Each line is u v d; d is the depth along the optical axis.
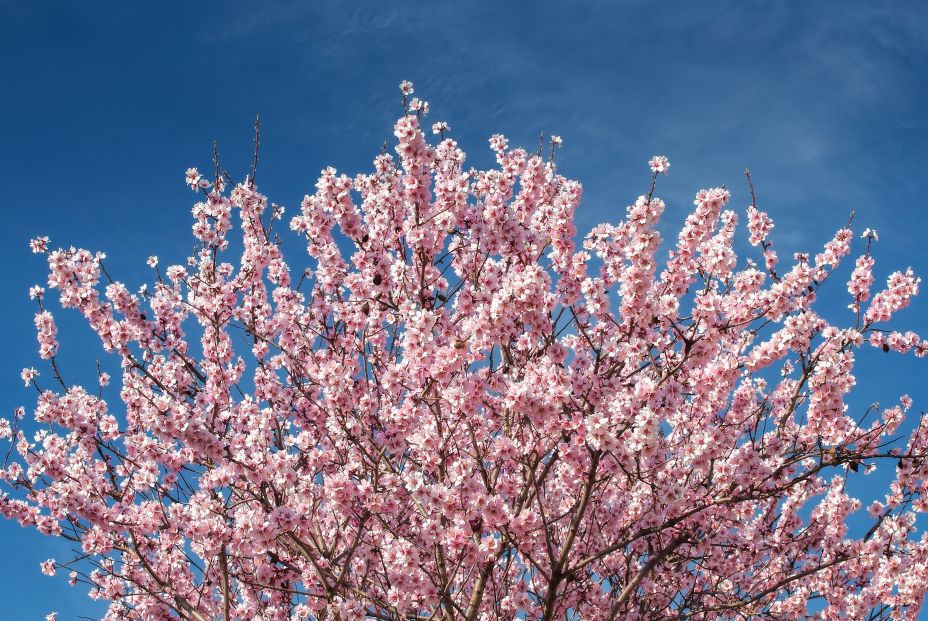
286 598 7.93
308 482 7.37
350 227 7.94
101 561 8.80
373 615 7.26
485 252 8.07
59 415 8.18
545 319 7.04
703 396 7.73
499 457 6.98
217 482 7.31
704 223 7.14
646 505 8.84
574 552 8.38
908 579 8.84
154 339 9.14
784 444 8.56
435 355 6.67
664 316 6.95
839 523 9.05
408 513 8.13
